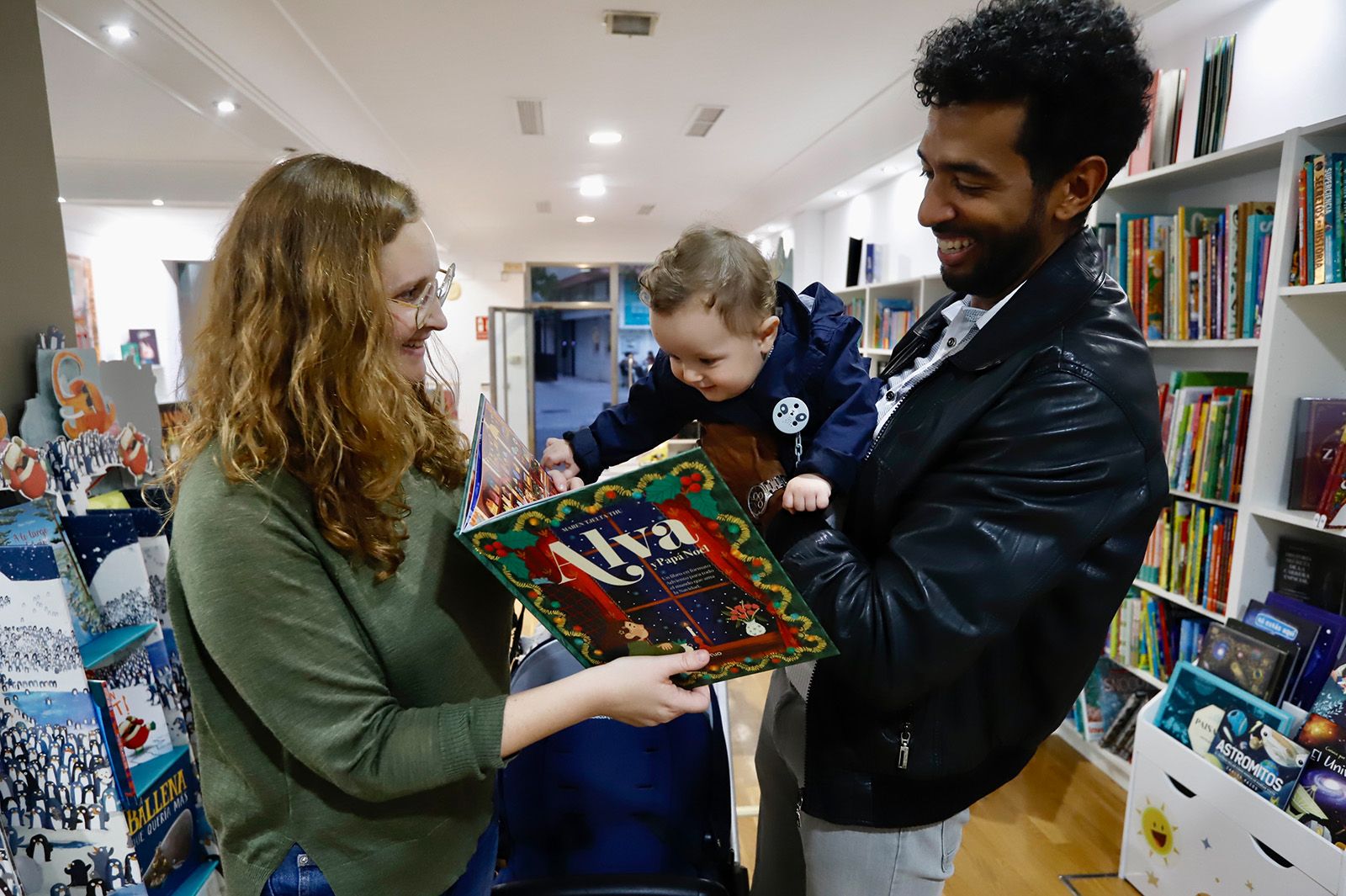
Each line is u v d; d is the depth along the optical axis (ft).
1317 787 4.86
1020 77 2.23
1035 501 2.39
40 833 4.25
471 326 30.48
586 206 24.54
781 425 3.57
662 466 1.91
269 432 2.25
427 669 2.62
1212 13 8.07
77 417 5.04
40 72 5.11
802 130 15.08
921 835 3.08
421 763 2.26
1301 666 5.48
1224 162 6.57
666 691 2.40
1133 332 2.64
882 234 17.70
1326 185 5.43
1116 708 8.29
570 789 4.06
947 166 2.47
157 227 21.74
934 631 2.36
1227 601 6.41
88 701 4.13
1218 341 6.50
